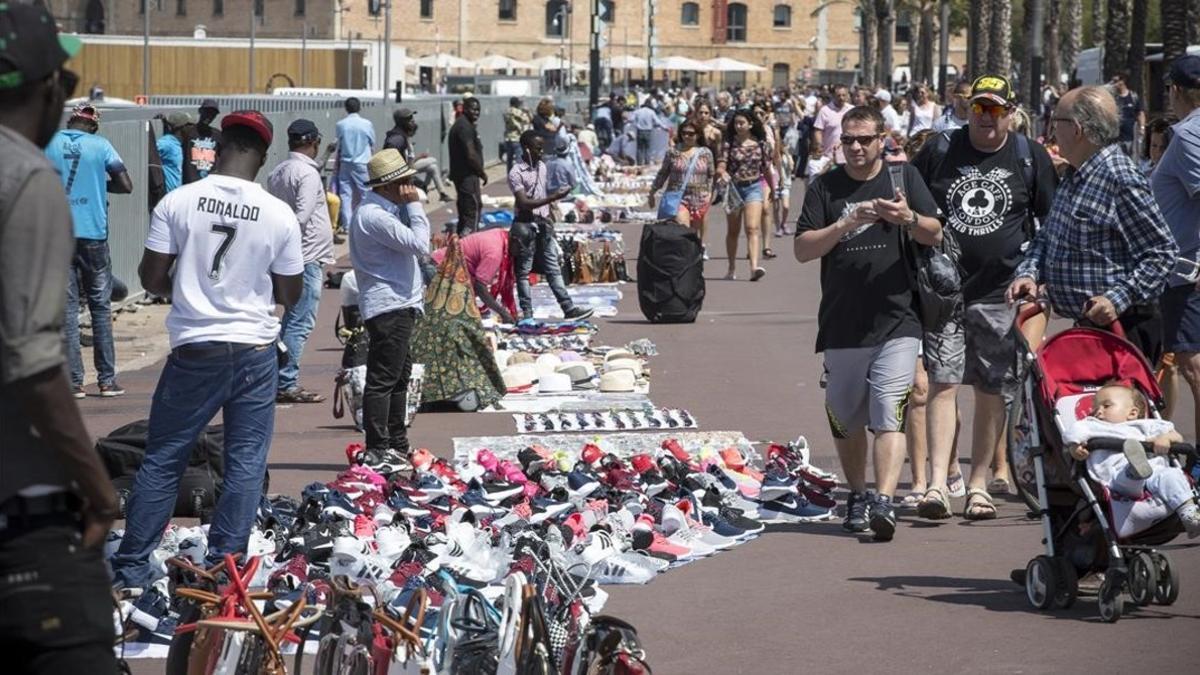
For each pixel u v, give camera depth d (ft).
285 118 129.29
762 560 38.47
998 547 39.17
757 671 29.81
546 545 34.78
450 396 58.90
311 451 51.67
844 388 40.45
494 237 77.30
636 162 224.33
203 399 32.37
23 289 16.75
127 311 86.94
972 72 290.97
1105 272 36.17
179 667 27.81
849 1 530.27
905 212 38.52
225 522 32.73
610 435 53.72
